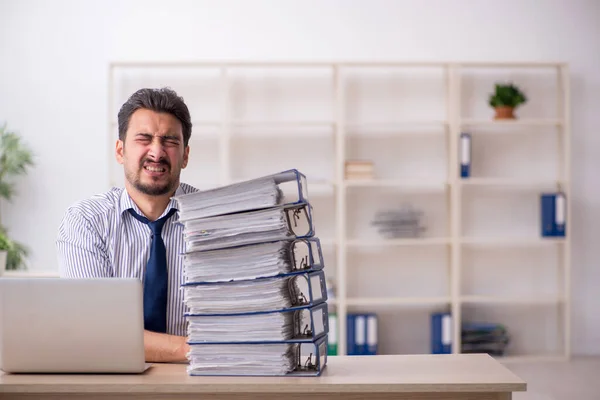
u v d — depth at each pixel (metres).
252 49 5.61
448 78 5.48
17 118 5.54
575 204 5.73
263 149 5.64
